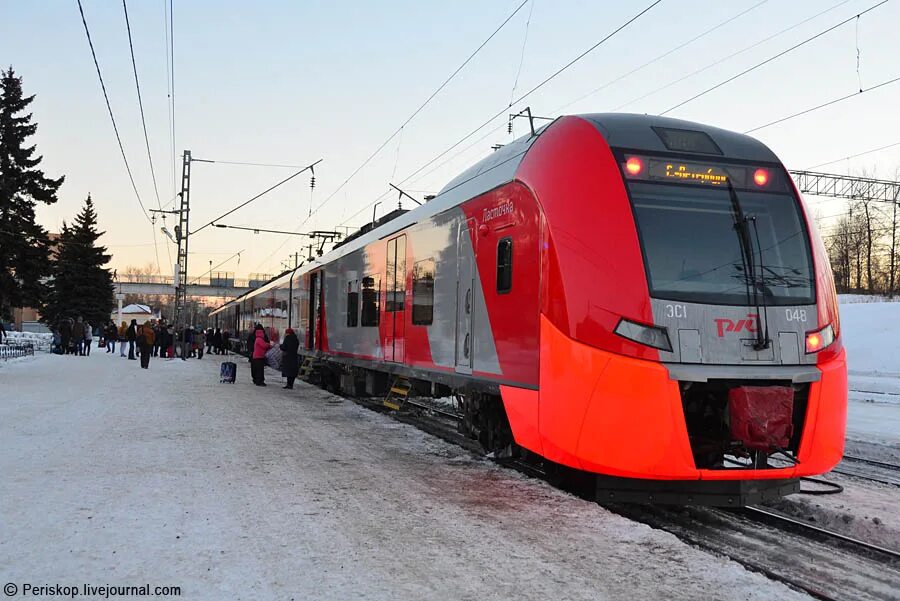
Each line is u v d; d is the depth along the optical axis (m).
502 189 7.64
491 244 7.82
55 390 14.91
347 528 5.46
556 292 6.27
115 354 33.88
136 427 10.23
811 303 6.16
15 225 32.53
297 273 21.52
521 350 6.94
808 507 6.91
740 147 6.79
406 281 10.79
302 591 4.17
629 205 6.14
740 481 5.87
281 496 6.40
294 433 10.18
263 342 18.47
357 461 8.20
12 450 8.19
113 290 58.38
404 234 11.00
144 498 6.18
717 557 5.02
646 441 5.61
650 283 5.86
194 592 4.12
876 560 5.49
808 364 5.97
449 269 9.07
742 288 6.02
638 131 6.64
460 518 5.82
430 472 7.70
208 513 5.77
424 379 9.88
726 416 5.81
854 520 6.45
